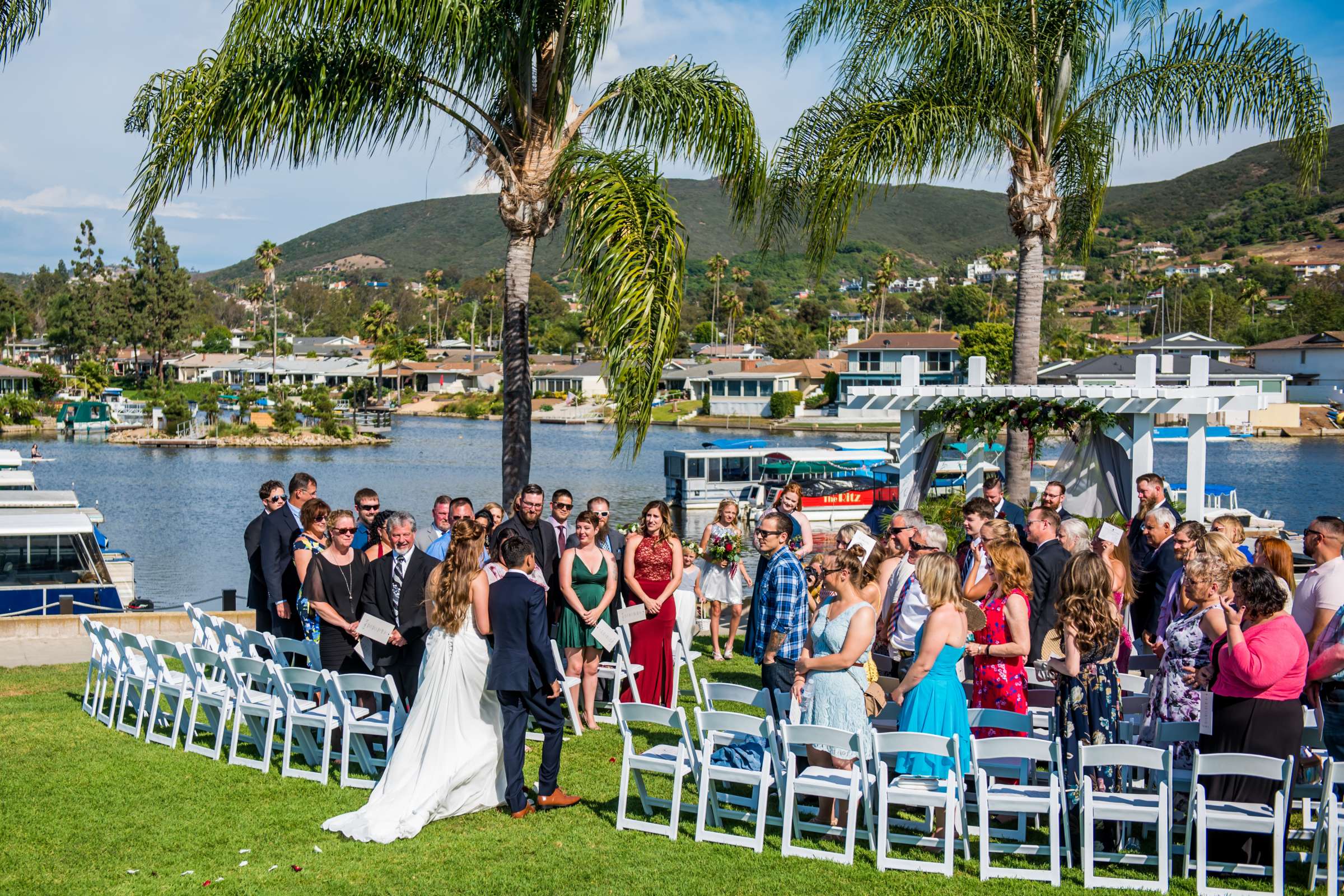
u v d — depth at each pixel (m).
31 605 20.08
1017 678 7.88
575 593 9.64
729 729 7.21
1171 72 17.23
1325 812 6.48
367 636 8.58
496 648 7.58
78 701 11.00
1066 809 6.77
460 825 7.46
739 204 15.45
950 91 16.53
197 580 32.12
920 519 9.33
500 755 7.82
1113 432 16.81
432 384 141.62
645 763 7.41
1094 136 18.33
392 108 14.02
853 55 16.75
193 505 48.91
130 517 45.06
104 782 8.27
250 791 8.09
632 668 9.93
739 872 6.66
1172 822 7.11
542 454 75.69
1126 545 9.13
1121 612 8.81
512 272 14.32
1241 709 6.71
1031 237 17.62
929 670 7.20
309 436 85.75
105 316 141.88
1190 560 7.14
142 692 9.64
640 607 9.98
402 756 7.65
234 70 13.51
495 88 14.43
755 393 104.31
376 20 13.29
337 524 8.89
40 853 6.88
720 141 14.71
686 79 14.87
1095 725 7.08
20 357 166.62
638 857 6.90
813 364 115.56
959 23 16.05
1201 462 16.62
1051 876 6.56
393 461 71.00
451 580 7.61
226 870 6.63
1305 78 16.67
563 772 8.64
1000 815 7.60
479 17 13.45
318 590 8.92
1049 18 17.20
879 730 8.33
